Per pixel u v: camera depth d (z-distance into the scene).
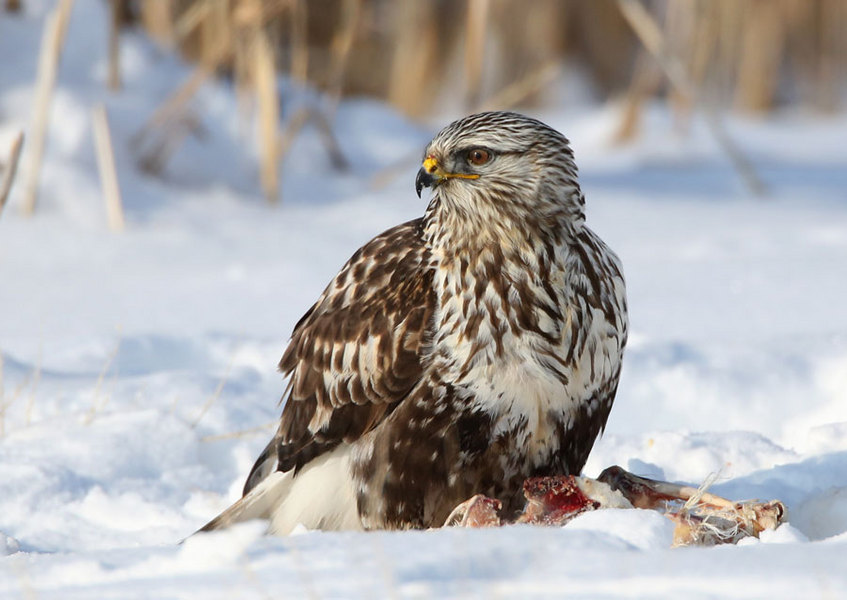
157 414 9.34
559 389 7.46
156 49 20.72
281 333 12.37
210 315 13.09
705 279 14.52
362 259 8.11
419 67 29.09
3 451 8.89
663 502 7.42
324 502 7.90
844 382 10.21
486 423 7.47
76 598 5.05
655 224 17.81
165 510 8.27
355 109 23.27
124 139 18.62
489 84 29.55
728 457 8.66
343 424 7.78
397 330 7.55
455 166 7.54
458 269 7.50
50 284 14.40
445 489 7.61
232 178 19.11
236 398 10.12
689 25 25.70
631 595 4.70
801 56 31.30
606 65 30.97
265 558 5.48
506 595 4.72
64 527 8.08
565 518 7.04
